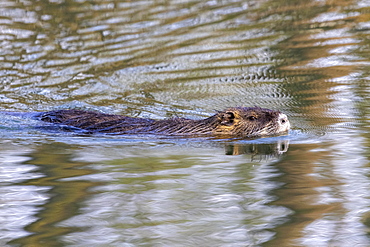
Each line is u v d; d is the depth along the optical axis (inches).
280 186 349.1
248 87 610.9
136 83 631.2
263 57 709.3
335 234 281.0
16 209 318.0
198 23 852.6
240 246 271.3
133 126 483.2
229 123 477.1
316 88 598.9
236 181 359.6
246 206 319.6
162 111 546.3
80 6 957.8
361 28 796.6
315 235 280.8
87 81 641.0
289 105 550.3
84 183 357.4
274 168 383.2
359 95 568.4
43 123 498.9
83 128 485.4
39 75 659.4
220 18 874.1
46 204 324.5
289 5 919.7
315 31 795.4
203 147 441.4
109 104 568.1
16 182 358.9
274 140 457.1
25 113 528.7
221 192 340.5
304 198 328.8
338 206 315.3
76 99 582.9
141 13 913.5
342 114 516.7
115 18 892.0
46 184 355.9
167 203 325.1
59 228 294.0
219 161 403.2
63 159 407.8
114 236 284.2
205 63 693.3
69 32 826.8
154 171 380.8
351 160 391.9
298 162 394.0
